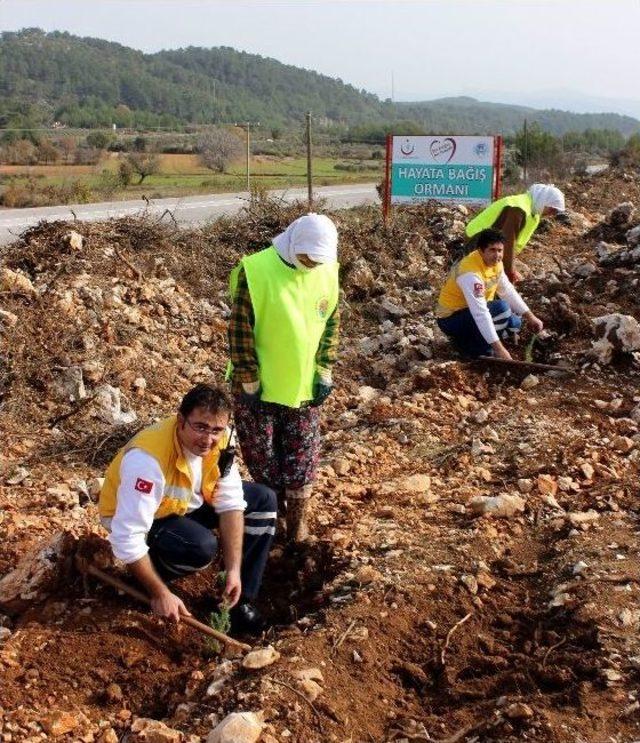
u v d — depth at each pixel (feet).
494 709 11.95
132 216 34.17
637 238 34.35
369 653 13.01
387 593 14.25
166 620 13.99
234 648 13.32
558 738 11.12
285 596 15.46
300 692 11.96
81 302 26.18
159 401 23.47
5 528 16.03
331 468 19.34
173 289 29.60
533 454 19.51
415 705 12.29
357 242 36.29
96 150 168.86
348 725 11.66
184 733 11.49
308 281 15.16
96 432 21.08
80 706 12.39
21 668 12.82
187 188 101.76
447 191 42.24
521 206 25.82
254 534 14.42
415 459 20.13
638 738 11.10
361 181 115.85
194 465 13.32
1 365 22.44
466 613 14.01
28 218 65.82
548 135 95.40
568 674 12.39
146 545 13.50
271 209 37.81
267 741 11.07
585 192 52.70
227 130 191.21
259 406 15.40
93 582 14.60
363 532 16.40
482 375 24.61
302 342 15.08
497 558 15.52
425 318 30.22
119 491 12.92
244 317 14.99
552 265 35.14
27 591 14.06
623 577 14.38
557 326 27.45
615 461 19.08
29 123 245.24
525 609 14.11
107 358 24.18
